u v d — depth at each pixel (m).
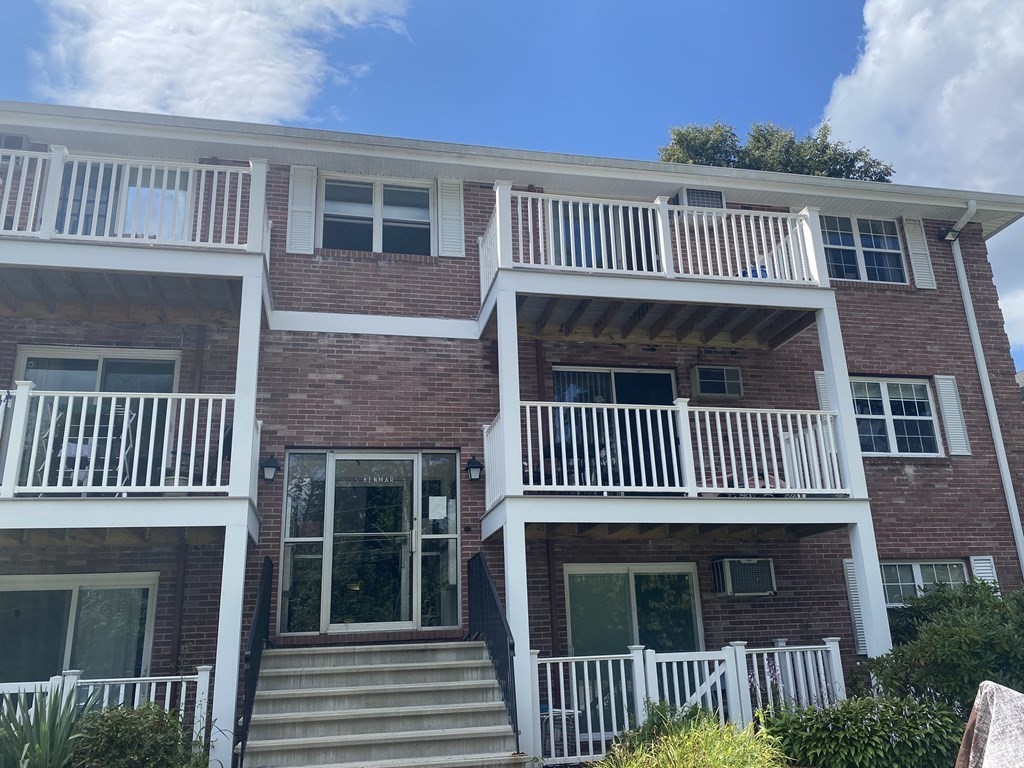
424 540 9.76
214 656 8.70
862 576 8.83
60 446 9.11
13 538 7.88
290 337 9.98
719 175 11.73
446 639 9.34
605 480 10.45
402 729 7.26
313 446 9.68
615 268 9.37
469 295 10.75
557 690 9.57
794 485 9.12
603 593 10.23
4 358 9.14
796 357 11.65
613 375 11.09
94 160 8.45
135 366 9.66
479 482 9.92
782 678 8.99
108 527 7.29
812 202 12.35
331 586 9.35
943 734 6.94
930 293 12.52
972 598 9.52
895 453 11.69
